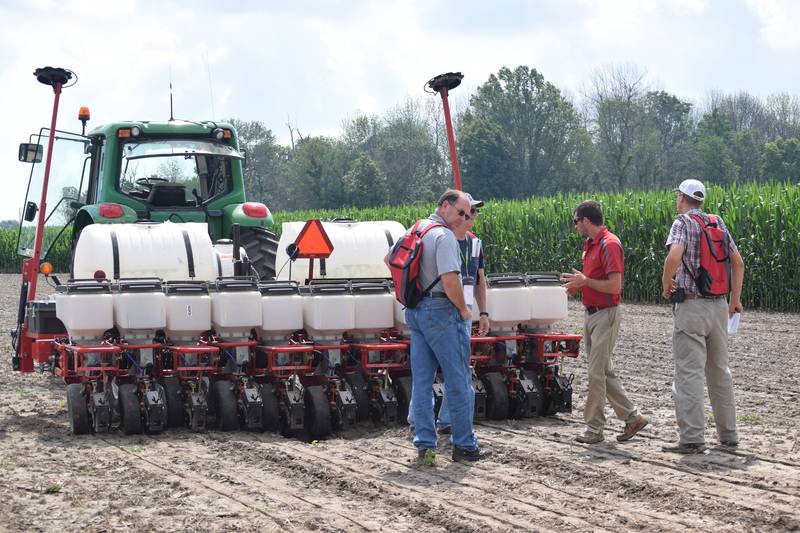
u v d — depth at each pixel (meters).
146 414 10.94
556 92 112.50
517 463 9.50
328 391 11.31
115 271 12.04
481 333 10.80
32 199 15.38
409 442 10.59
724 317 9.98
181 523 7.53
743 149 118.25
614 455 9.78
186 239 12.42
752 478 8.73
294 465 9.48
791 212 25.59
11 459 9.90
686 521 7.43
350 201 105.88
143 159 14.94
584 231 10.41
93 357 10.91
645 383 14.45
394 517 7.64
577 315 25.03
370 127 127.81
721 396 10.05
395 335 11.77
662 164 113.81
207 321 11.01
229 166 15.39
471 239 10.68
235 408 11.14
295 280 12.73
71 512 7.90
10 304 30.47
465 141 109.06
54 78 13.91
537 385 11.78
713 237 9.87
